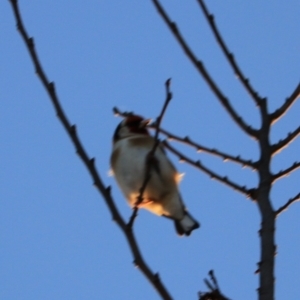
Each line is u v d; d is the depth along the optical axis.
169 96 6.73
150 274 6.03
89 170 6.30
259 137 7.58
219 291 6.63
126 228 6.19
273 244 6.79
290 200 7.07
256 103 7.77
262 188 7.25
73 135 6.34
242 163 7.58
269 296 6.44
